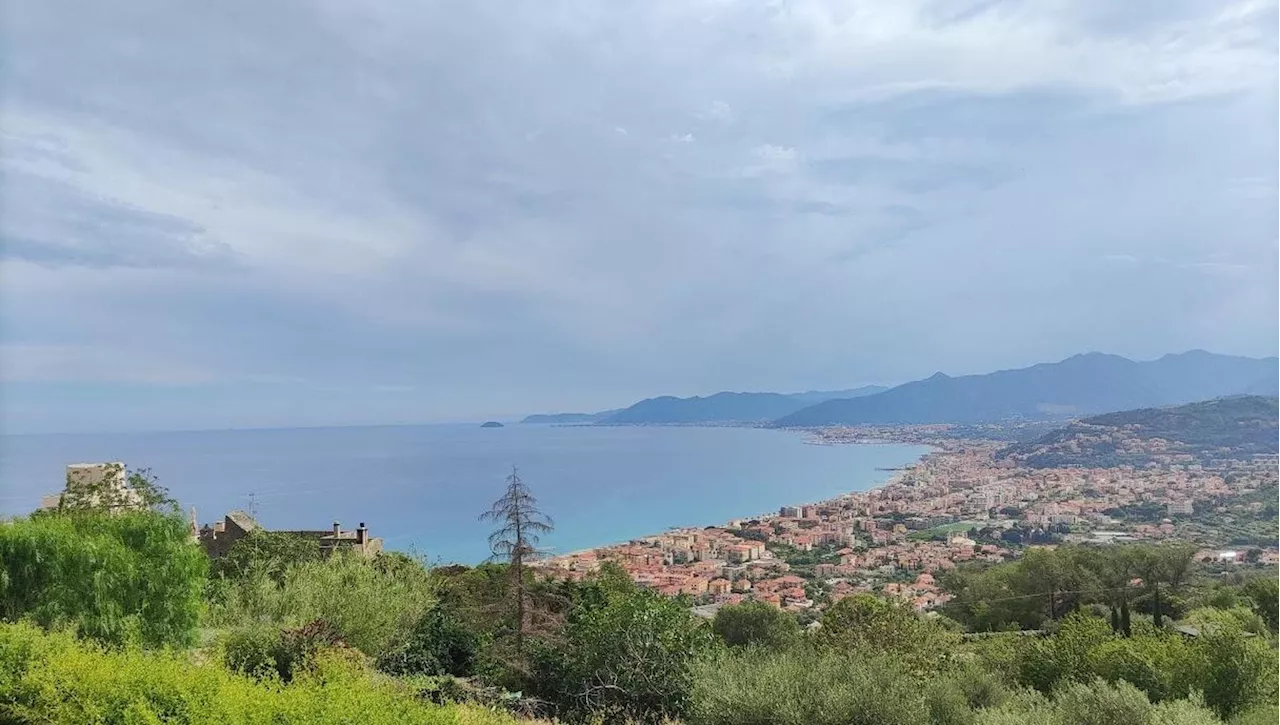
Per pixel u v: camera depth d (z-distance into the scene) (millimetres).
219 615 13750
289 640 11016
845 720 8500
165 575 10641
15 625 8016
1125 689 10016
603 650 12148
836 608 18625
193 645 10984
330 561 16328
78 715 6484
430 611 15383
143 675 6836
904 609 17656
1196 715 9711
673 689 11336
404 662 13242
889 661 10898
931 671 14266
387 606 14141
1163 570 39344
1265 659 13828
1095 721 9586
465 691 11602
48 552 9797
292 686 7230
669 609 12688
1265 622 29938
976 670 13648
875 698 8781
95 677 6789
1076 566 41062
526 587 17531
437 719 6961
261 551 19797
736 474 175125
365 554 21766
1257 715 11852
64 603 9695
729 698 9062
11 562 9602
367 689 7508
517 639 15203
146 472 13891
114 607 9945
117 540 10516
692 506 133500
